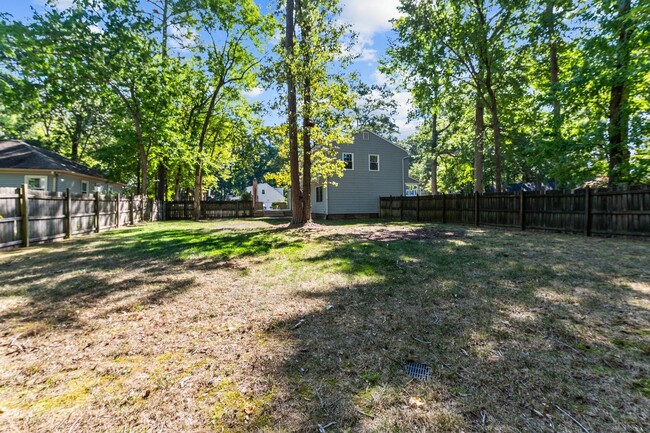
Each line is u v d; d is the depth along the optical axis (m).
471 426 1.40
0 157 13.63
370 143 18.81
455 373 1.83
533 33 10.78
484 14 12.33
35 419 1.48
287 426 1.42
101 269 4.71
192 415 1.51
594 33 8.36
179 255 5.80
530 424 1.40
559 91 8.73
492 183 30.16
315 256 5.50
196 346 2.24
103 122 21.58
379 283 3.76
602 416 1.44
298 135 10.87
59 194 8.05
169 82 15.20
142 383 1.78
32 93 12.67
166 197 23.61
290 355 2.09
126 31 12.97
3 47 11.55
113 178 20.70
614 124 8.32
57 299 3.32
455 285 3.61
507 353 2.05
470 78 13.79
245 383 1.77
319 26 9.39
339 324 2.59
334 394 1.66
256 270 4.59
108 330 2.54
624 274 3.96
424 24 13.01
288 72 9.43
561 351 2.07
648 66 6.81
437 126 23.81
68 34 12.16
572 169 9.00
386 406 1.55
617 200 7.46
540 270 4.23
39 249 6.52
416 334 2.37
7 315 2.87
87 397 1.66
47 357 2.10
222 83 17.34
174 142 15.61
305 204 10.83
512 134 15.01
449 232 9.28
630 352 2.04
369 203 18.81
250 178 57.47
